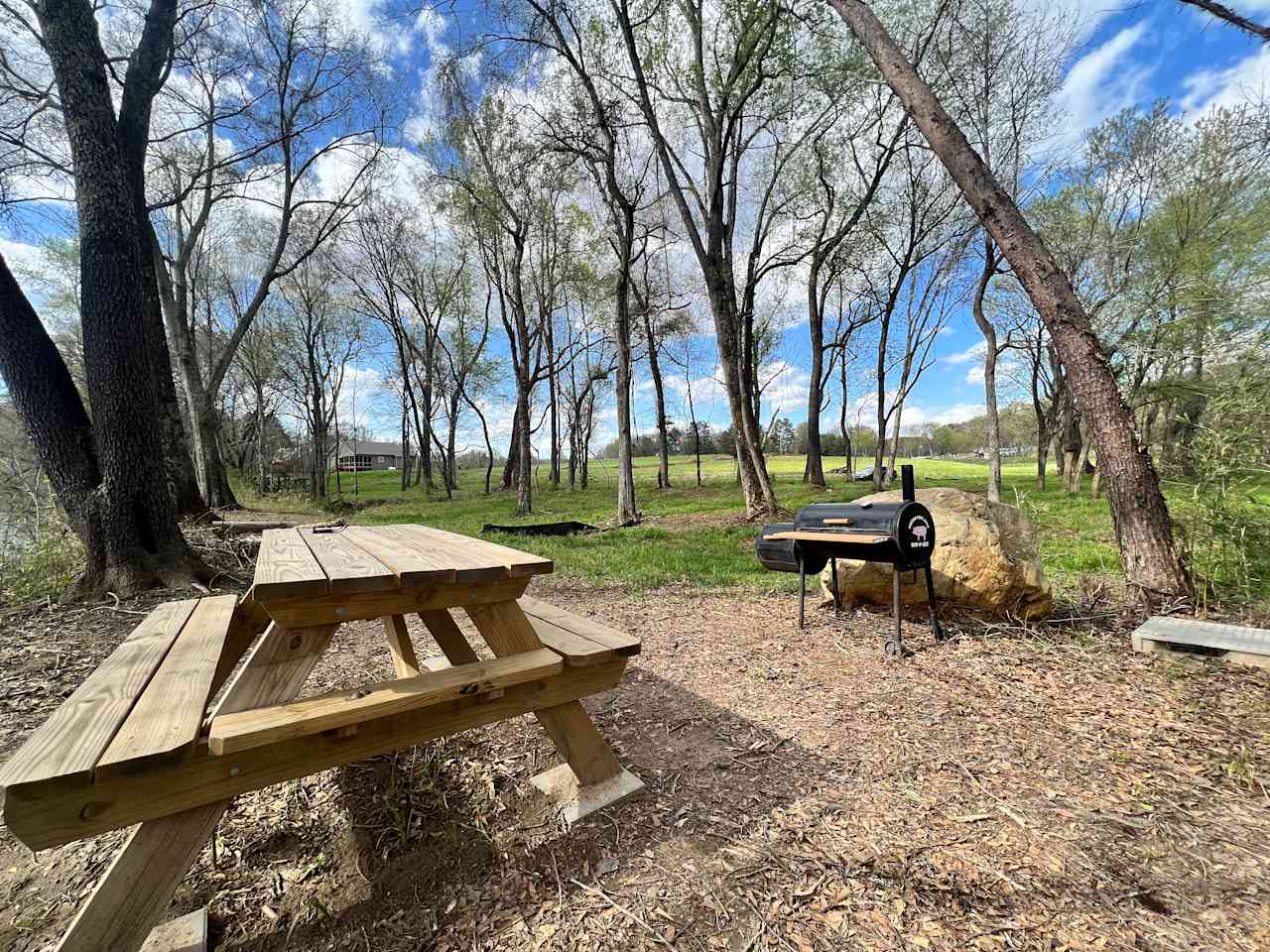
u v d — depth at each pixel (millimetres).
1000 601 3812
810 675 3203
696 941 1435
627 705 2871
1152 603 3924
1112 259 13898
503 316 19797
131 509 5105
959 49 10852
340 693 1487
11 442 8602
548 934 1469
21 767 1115
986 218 4375
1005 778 2115
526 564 1761
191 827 1301
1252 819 1839
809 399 22312
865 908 1518
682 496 20562
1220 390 4336
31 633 4082
